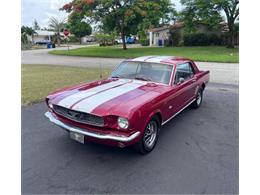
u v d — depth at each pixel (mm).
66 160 3646
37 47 50156
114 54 25953
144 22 27719
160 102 3953
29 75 11234
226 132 4754
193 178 3203
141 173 3312
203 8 28125
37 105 6410
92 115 3371
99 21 28594
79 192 2920
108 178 3197
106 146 4109
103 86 4371
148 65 4898
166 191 2945
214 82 10148
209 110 6223
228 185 3057
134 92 3982
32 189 2967
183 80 4750
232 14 29031
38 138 4383
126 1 27359
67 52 30812
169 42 41438
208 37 37000
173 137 4512
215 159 3695
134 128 3332
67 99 3773
